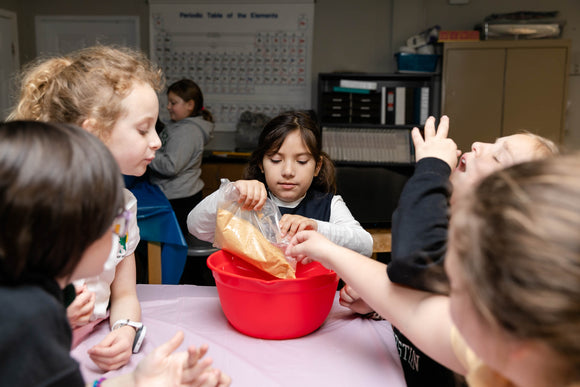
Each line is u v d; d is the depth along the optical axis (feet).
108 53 3.14
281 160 4.40
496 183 1.29
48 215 1.50
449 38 13.91
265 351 2.87
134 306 3.35
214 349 2.86
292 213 4.61
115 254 3.29
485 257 1.19
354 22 15.49
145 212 6.22
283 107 15.94
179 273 6.51
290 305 2.92
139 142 3.01
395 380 2.56
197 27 15.71
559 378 1.16
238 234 3.27
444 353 2.12
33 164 1.51
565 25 14.56
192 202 10.21
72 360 1.62
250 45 15.72
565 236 1.08
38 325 1.49
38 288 1.56
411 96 14.30
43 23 15.94
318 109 14.42
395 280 2.30
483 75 13.85
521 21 13.71
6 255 1.48
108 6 15.81
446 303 2.21
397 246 2.23
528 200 1.17
